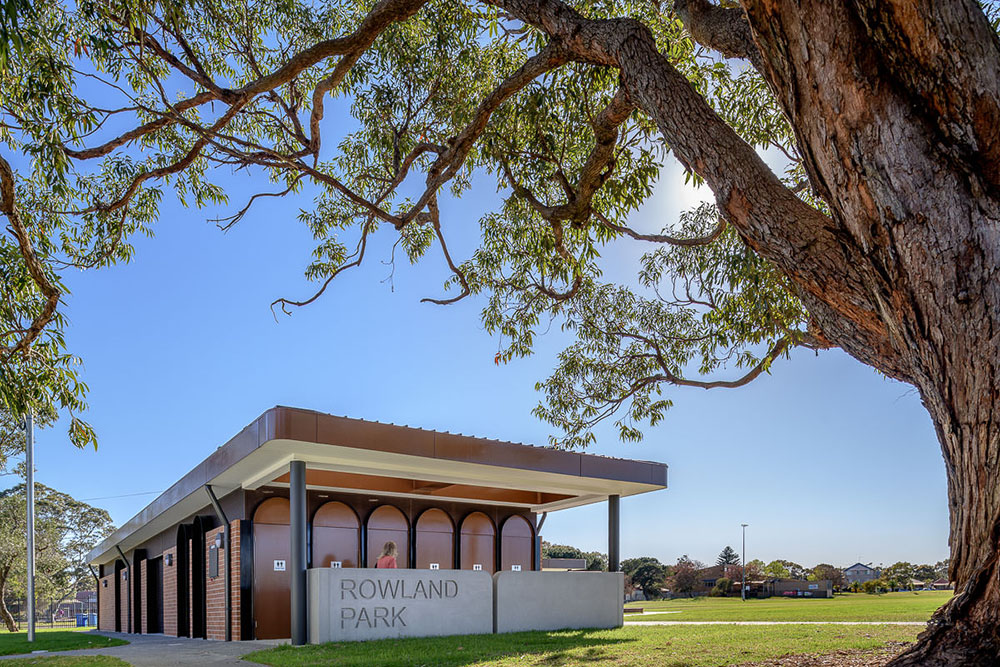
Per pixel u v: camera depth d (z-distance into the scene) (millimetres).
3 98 6227
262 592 13266
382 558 11844
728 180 4004
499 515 17406
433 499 16344
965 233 3064
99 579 28219
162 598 18641
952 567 3441
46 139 6223
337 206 10039
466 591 11844
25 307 6680
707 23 4992
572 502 16969
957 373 3127
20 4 4543
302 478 11141
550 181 8688
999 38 3201
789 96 3496
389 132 9062
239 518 13555
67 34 6406
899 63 3131
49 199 7633
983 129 3055
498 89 6340
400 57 8547
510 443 12539
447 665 7406
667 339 10820
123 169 8445
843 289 3699
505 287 10312
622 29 4711
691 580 75250
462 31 8242
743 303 8289
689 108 4234
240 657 9234
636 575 75688
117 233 8227
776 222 3842
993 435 3039
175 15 6793
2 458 22328
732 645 8602
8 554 35906
